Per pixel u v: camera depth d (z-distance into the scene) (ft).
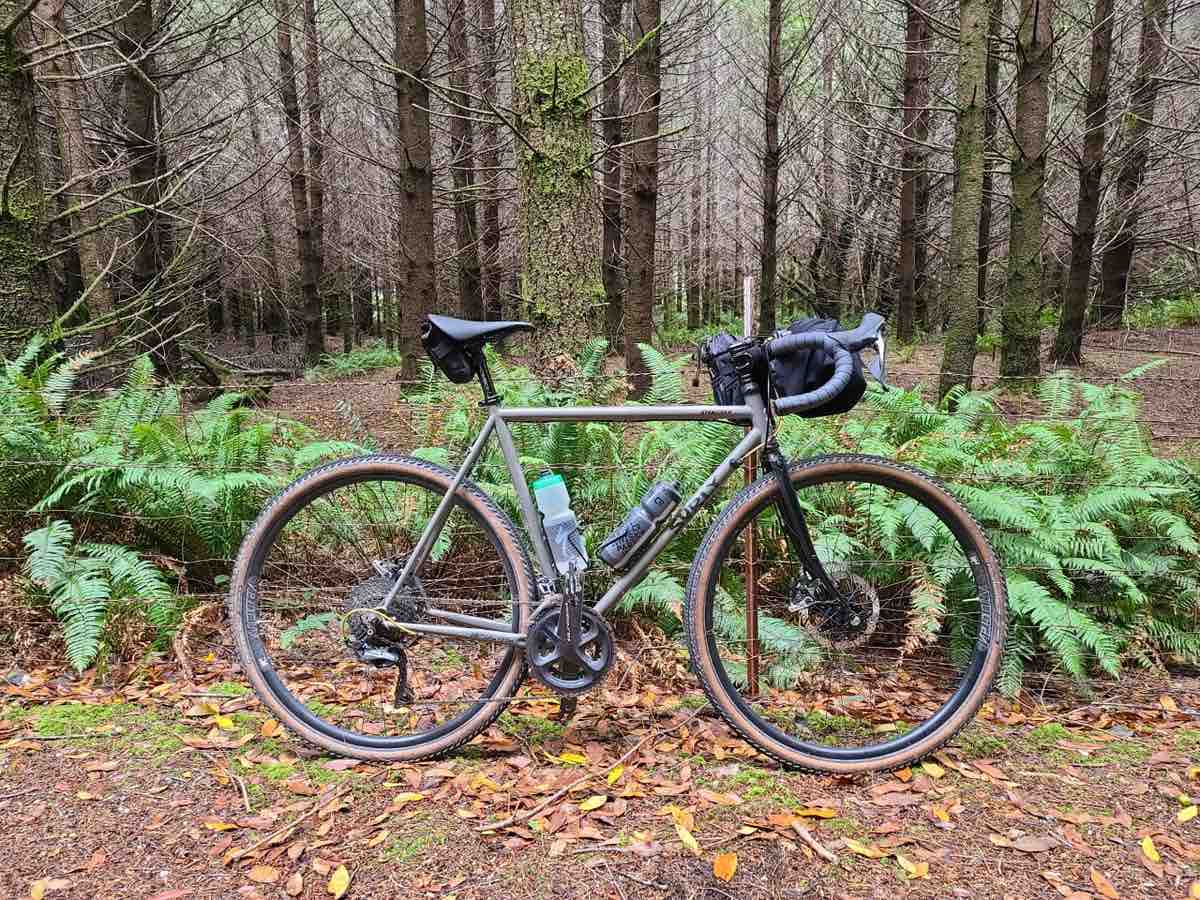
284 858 6.21
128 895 5.80
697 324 81.00
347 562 10.69
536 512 7.81
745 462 8.18
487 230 51.01
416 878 5.99
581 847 6.31
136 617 9.86
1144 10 32.73
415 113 28.63
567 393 12.65
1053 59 30.07
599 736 8.09
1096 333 41.57
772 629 9.16
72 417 12.80
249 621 7.89
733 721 7.47
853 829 6.58
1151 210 42.39
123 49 25.84
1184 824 6.70
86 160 25.43
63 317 16.56
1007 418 15.35
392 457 7.91
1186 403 24.08
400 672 7.88
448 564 10.42
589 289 16.38
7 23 14.76
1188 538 10.03
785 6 43.86
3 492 10.97
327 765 7.54
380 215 59.88
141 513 11.09
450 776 7.34
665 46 31.55
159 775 7.32
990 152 28.71
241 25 33.86
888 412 13.37
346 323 72.08
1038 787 7.29
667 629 10.19
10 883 5.87
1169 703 9.14
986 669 7.67
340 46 39.70
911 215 51.01
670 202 66.28
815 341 7.19
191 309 31.71
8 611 10.05
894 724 8.43
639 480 10.62
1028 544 10.00
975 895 5.84
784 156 44.62
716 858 6.16
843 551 9.43
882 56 42.60
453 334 7.45
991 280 58.44
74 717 8.39
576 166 15.97
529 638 7.33
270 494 11.44
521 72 15.78
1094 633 9.18
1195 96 40.34
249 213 53.67
